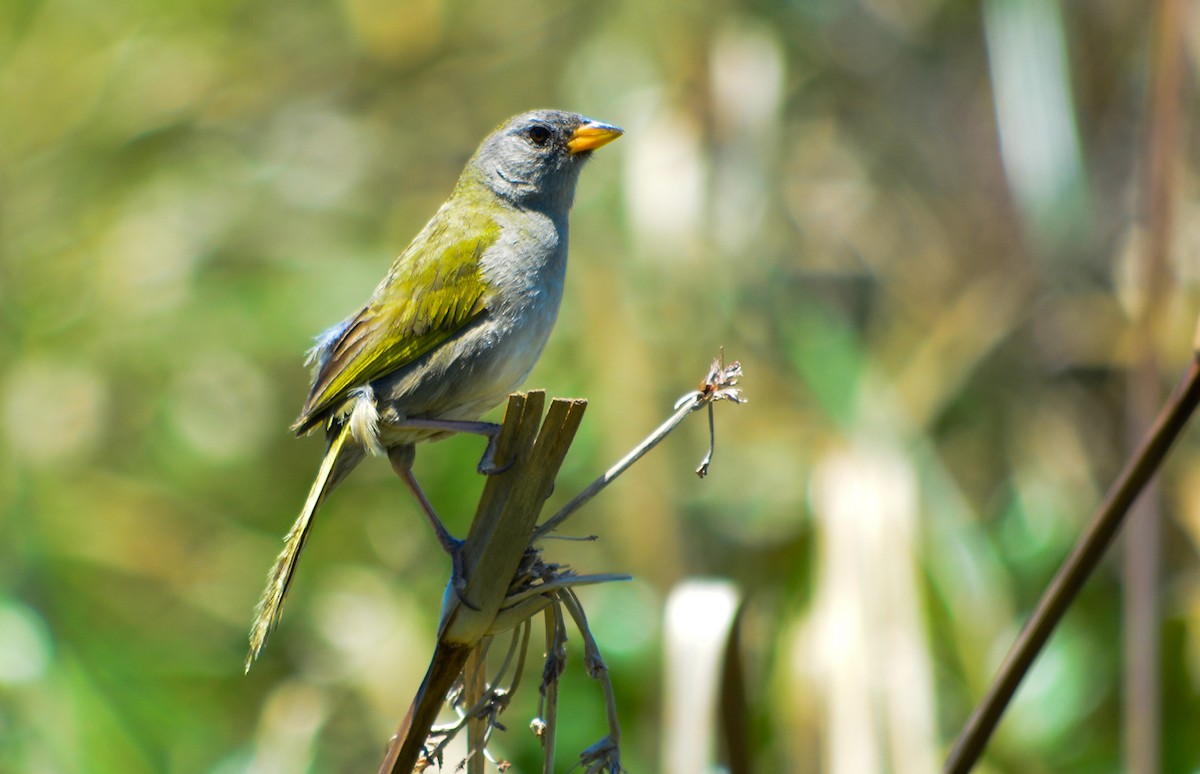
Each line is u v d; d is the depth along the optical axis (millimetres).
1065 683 9516
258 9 15375
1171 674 9023
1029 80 10812
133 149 14648
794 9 13711
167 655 11523
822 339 11102
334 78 15266
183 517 12602
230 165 14539
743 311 11508
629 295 11000
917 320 13000
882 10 14367
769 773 8414
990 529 11398
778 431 11391
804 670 7270
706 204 11273
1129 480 5566
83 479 12688
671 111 11641
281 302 13148
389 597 11438
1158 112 7184
